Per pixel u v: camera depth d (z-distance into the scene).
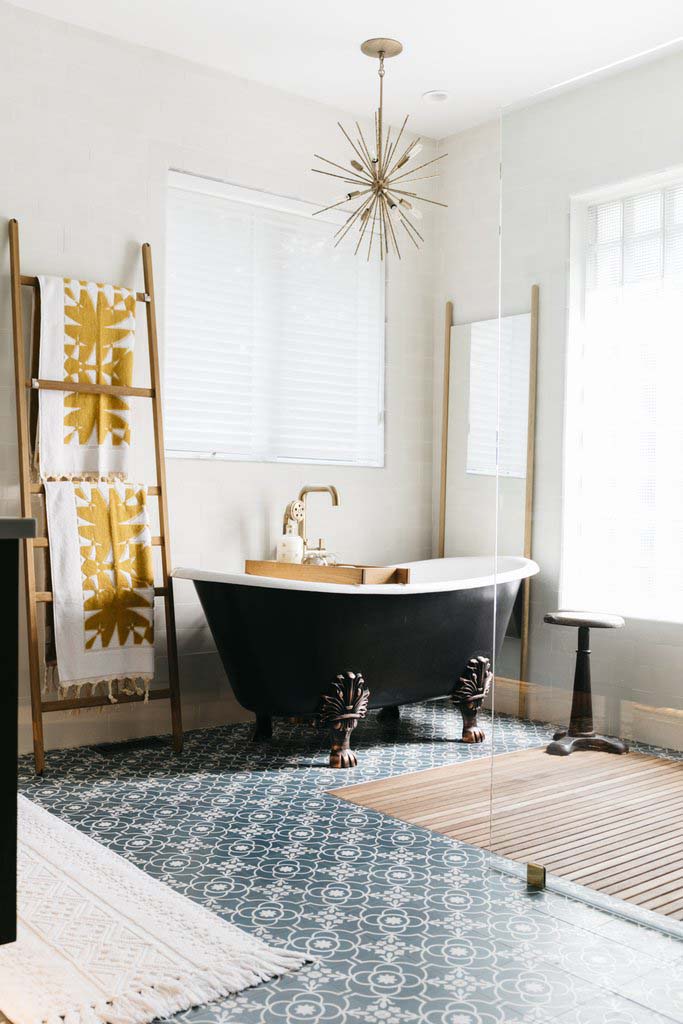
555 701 2.58
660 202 2.37
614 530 2.47
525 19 3.78
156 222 4.13
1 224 3.72
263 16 3.77
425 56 4.13
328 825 3.00
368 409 4.99
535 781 2.60
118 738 4.05
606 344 2.49
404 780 3.53
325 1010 1.87
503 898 2.46
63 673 3.64
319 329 4.77
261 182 4.47
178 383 4.27
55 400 3.72
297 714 3.78
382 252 5.00
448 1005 1.90
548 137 2.64
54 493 3.68
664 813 2.28
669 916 2.22
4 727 1.02
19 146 3.76
